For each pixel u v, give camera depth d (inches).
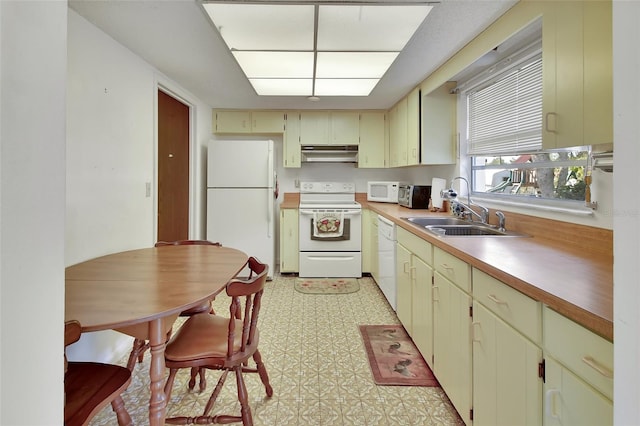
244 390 56.7
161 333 47.0
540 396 37.2
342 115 163.9
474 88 100.5
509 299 43.1
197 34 80.3
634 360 18.2
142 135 96.0
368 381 74.7
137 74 93.6
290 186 177.5
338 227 153.3
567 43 48.6
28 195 17.6
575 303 31.6
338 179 178.5
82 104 72.2
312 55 88.4
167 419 57.2
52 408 19.2
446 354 64.7
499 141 88.7
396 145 148.9
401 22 70.7
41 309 18.5
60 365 19.8
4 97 16.1
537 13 59.3
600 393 29.4
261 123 162.6
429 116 112.8
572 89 47.6
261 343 92.7
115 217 84.1
